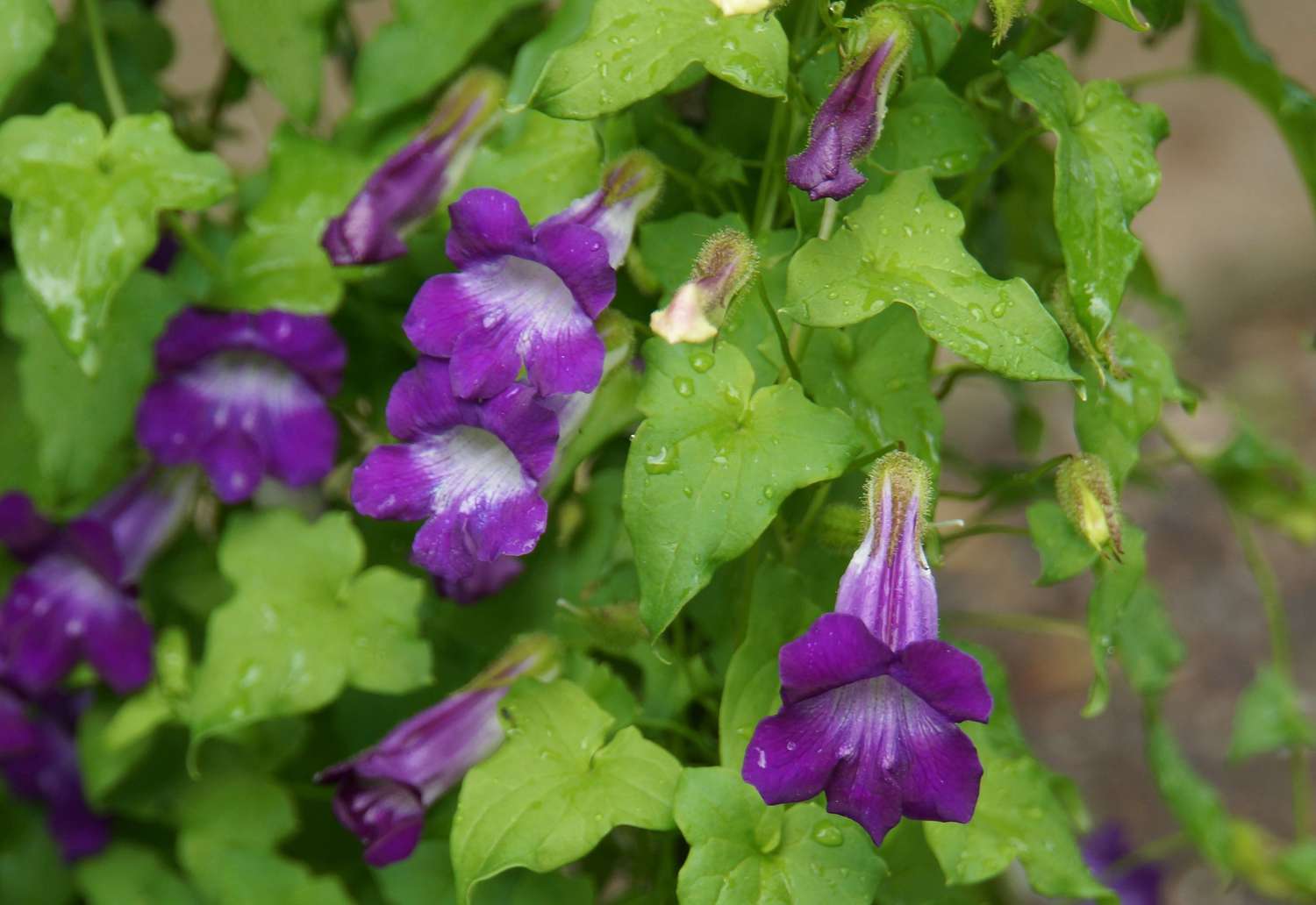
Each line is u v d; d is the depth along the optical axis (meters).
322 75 0.49
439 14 0.49
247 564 0.49
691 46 0.44
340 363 0.49
